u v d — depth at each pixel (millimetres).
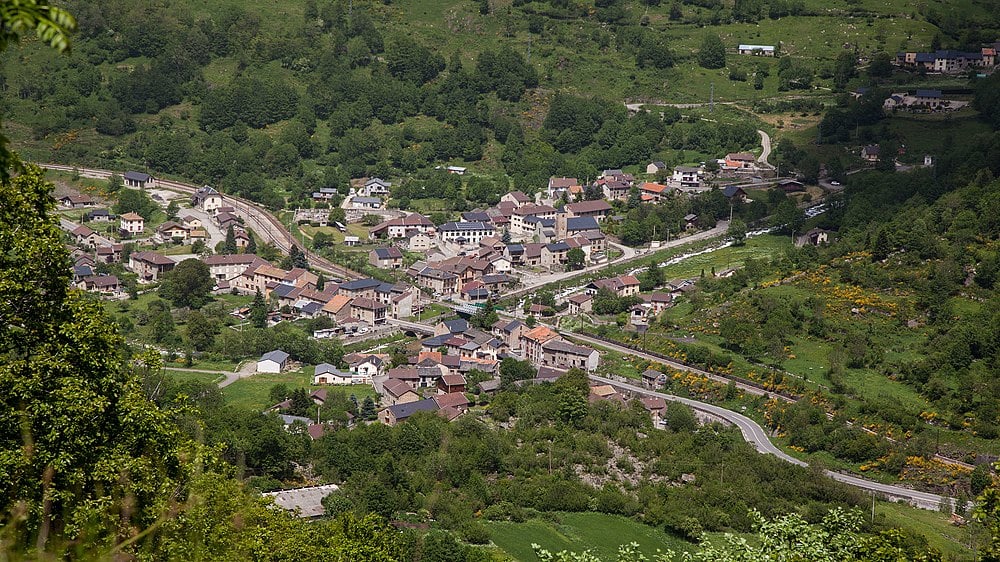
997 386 156500
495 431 149250
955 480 140500
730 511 124062
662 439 147625
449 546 102062
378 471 124625
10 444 45844
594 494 127938
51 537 44406
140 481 48438
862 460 146875
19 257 48375
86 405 47312
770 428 157375
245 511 59219
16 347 48625
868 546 56000
